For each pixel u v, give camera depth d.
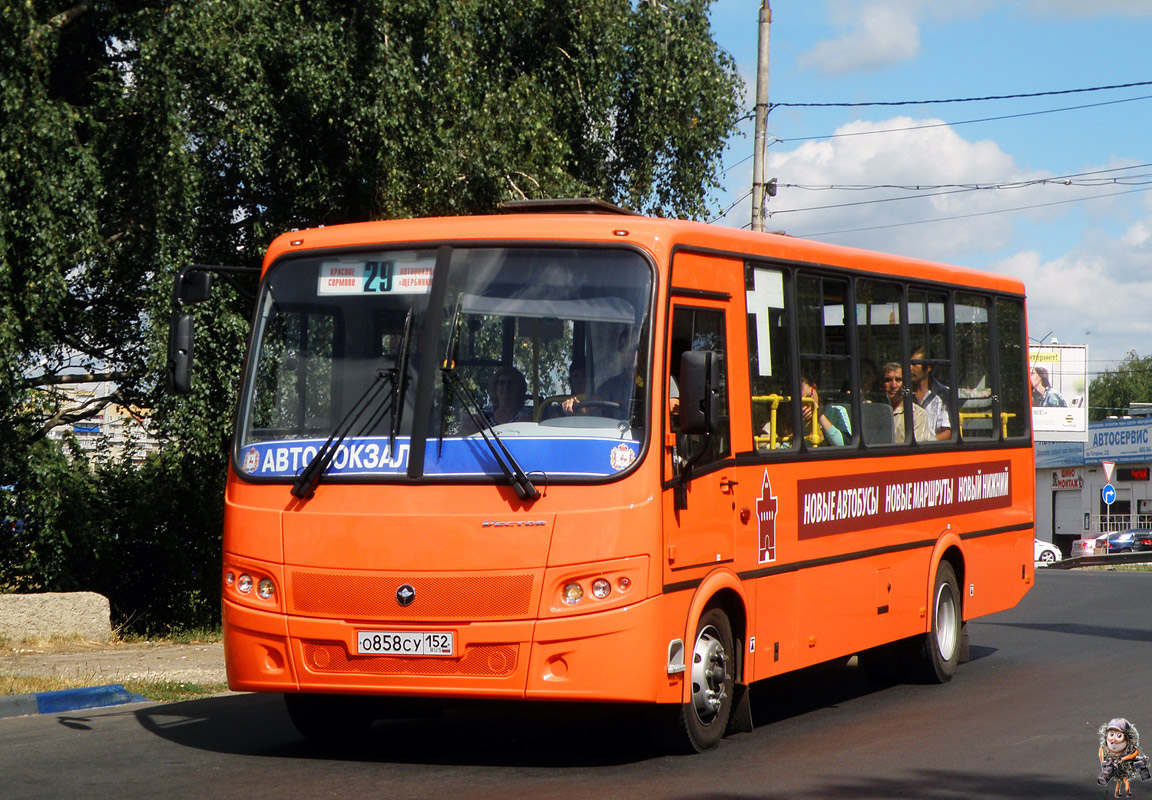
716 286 8.95
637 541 7.77
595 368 8.06
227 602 8.23
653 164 24.06
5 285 15.84
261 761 8.40
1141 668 13.10
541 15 22.56
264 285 8.66
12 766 8.21
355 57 18.11
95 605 16.38
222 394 17.77
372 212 19.42
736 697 9.33
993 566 13.53
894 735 9.38
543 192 20.58
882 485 11.25
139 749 8.87
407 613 7.78
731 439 8.97
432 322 8.20
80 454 20.38
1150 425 68.56
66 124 16.12
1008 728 9.59
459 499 7.84
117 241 17.67
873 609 11.03
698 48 23.66
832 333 10.66
